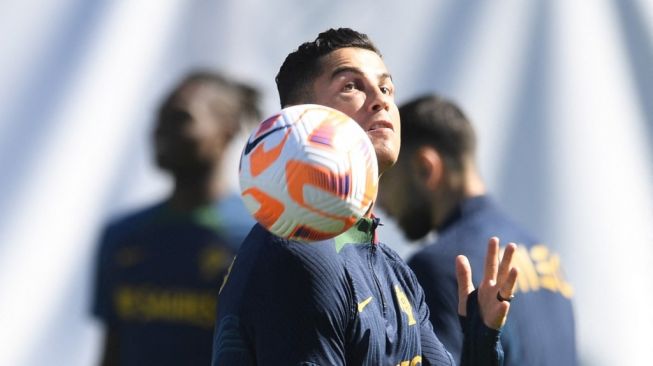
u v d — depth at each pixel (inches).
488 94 677.3
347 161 315.6
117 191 640.4
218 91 621.9
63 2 656.4
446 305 493.0
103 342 614.5
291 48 661.9
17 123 647.8
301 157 313.1
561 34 681.6
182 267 598.9
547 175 673.0
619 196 667.4
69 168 645.9
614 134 671.8
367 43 386.3
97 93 651.5
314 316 335.0
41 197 642.8
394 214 573.6
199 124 611.5
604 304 661.9
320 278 338.0
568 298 547.8
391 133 370.9
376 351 347.9
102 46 655.1
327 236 323.3
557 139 674.2
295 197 313.4
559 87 679.1
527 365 512.1
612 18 678.5
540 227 669.9
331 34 386.6
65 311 633.6
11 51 652.7
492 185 673.0
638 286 661.3
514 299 514.6
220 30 658.8
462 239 519.5
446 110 564.1
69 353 631.2
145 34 656.4
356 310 343.6
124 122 648.4
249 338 342.3
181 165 610.2
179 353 594.9
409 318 373.1
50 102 650.8
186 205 607.5
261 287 339.6
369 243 370.9
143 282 602.5
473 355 395.2
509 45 680.4
